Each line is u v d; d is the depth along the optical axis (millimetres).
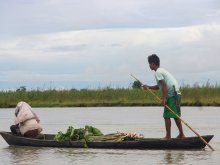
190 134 18156
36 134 15672
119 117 26531
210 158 12617
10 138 15352
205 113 28016
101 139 14781
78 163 12258
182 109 31781
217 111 29547
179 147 14023
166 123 14281
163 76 14250
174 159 12531
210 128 20016
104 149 14289
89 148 14508
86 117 26875
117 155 13273
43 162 12453
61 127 21531
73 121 24438
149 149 14141
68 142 14680
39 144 14984
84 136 14789
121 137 14719
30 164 12234
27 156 13344
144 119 25047
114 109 33750
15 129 15883
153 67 14539
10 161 12656
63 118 26375
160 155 13148
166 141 14016
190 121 23234
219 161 12195
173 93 14234
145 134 18203
